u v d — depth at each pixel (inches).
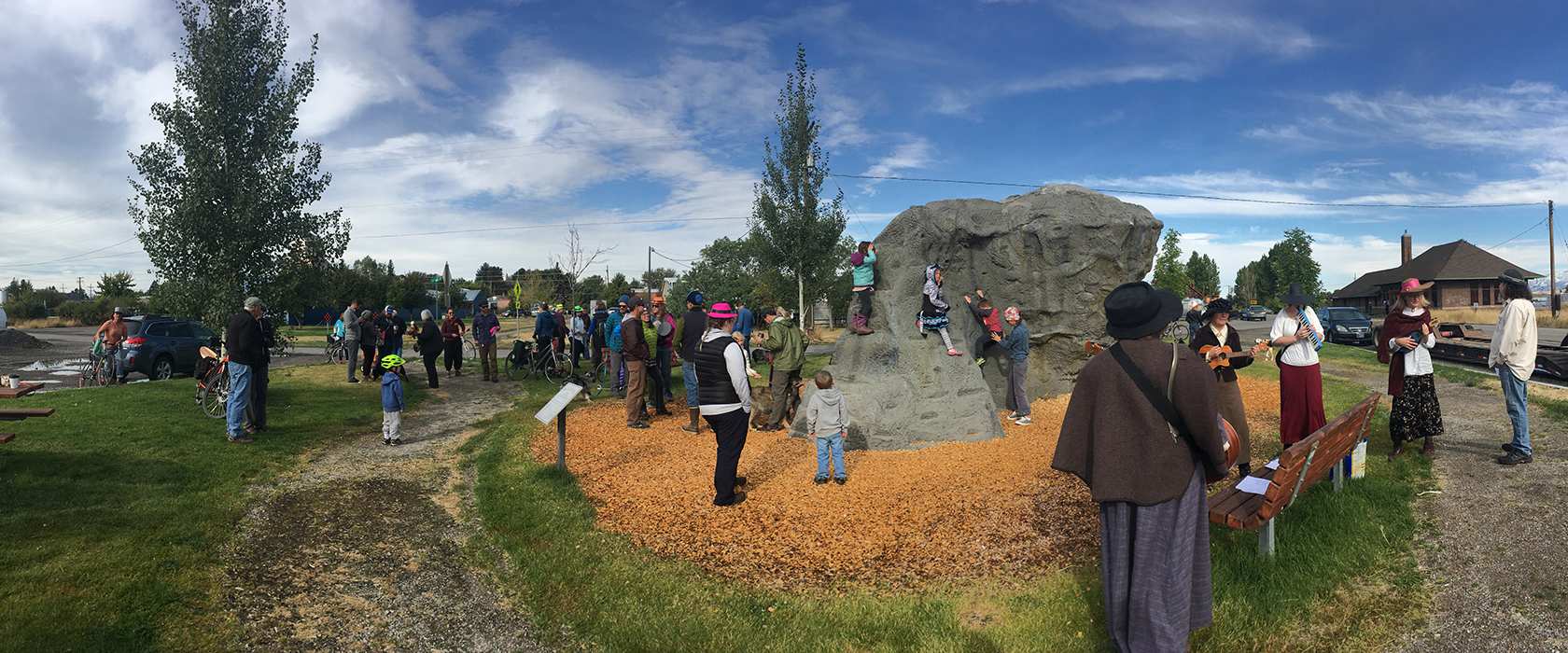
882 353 362.9
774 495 244.5
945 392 343.6
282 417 388.8
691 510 231.0
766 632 154.3
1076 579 170.7
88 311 1962.4
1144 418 115.5
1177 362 114.4
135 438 305.4
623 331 372.5
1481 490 207.5
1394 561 167.9
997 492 239.3
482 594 179.0
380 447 336.8
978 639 146.9
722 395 231.3
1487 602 147.9
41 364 793.6
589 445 331.6
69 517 203.2
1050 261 420.5
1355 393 417.1
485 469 289.0
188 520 209.5
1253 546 171.8
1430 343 239.3
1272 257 2770.7
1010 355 372.8
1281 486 150.9
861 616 159.2
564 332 620.4
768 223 828.6
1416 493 208.7
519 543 206.4
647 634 153.0
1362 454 219.9
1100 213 418.0
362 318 550.9
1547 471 219.3
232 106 493.0
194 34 489.7
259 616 161.6
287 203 514.0
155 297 493.4
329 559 195.5
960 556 189.3
